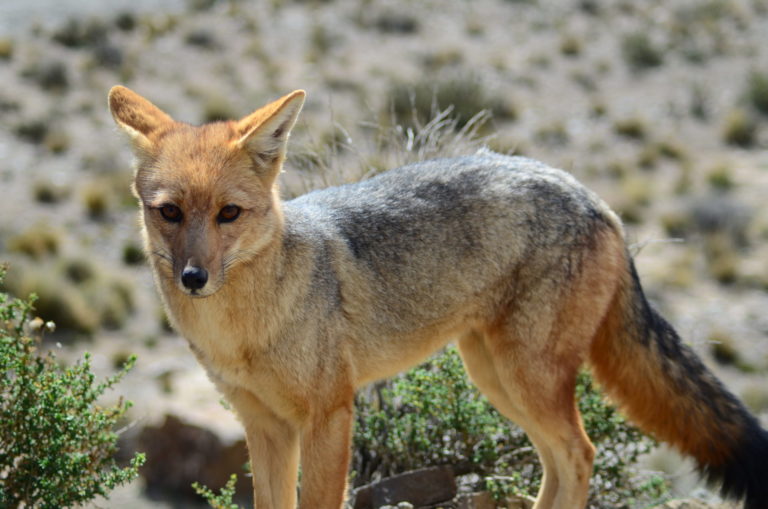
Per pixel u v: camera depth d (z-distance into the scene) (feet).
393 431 62.13
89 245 177.58
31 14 310.04
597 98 277.23
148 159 46.70
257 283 46.16
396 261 50.55
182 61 288.71
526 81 287.07
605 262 52.16
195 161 45.32
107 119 238.89
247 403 49.70
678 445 54.60
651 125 257.14
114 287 158.51
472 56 308.40
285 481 50.85
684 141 249.14
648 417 54.70
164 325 149.38
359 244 50.29
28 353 47.42
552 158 227.40
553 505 51.98
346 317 49.37
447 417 61.00
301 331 47.26
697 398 53.31
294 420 49.03
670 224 194.08
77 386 48.26
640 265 177.27
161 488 97.71
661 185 219.00
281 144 46.88
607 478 63.00
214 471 96.37
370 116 218.38
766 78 276.21
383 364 51.52
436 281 51.06
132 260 173.47
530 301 51.06
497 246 51.06
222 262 44.68
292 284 47.06
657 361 53.47
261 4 349.61
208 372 49.42
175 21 317.01
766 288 170.09
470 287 51.52
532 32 342.64
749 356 146.20
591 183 216.54
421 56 305.73
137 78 271.49
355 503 58.49
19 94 248.73
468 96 225.56
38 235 173.37
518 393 51.83
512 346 51.57
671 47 323.98
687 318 157.17
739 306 163.02
